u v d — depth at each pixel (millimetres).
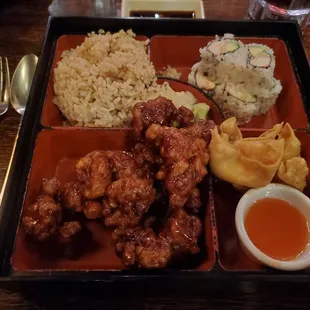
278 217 245
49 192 246
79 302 225
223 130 268
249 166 248
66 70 305
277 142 255
